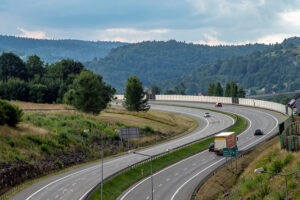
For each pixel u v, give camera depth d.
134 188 85.19
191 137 148.25
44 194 75.44
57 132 124.12
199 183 82.75
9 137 105.31
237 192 78.69
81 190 77.62
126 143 136.50
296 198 63.66
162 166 103.94
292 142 88.62
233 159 105.62
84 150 118.75
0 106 111.88
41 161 100.19
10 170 85.69
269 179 76.38
